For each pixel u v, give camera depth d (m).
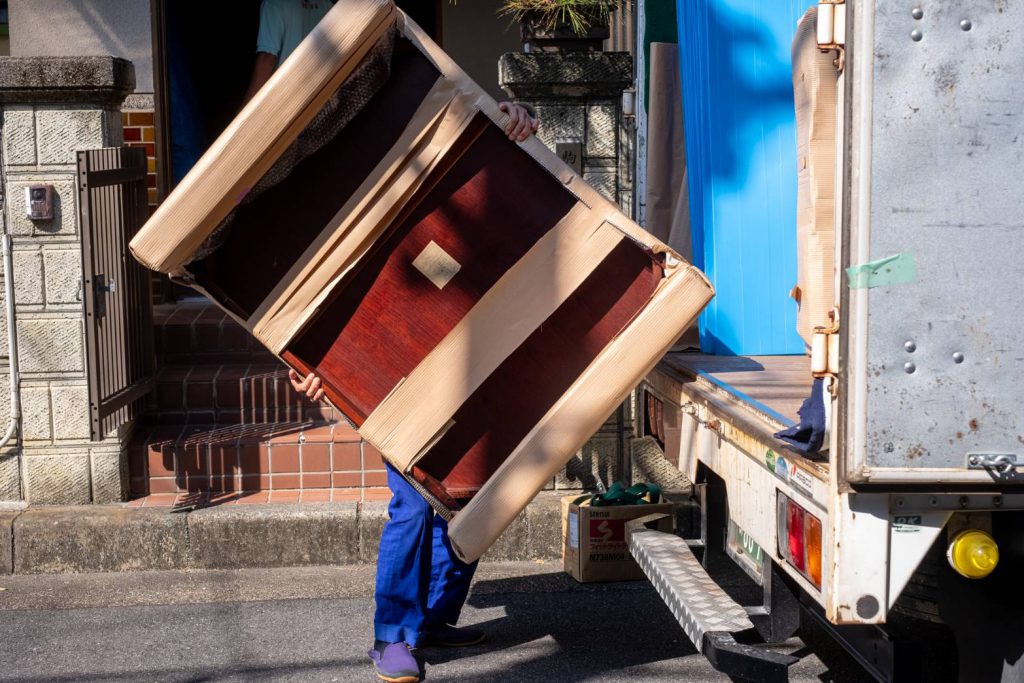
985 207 2.48
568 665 3.99
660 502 4.86
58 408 5.11
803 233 3.30
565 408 3.05
